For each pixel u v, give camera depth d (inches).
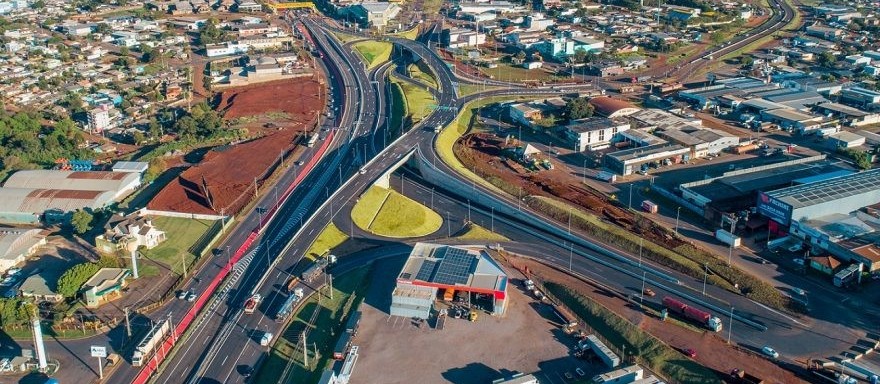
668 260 7465.6
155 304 6781.5
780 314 6560.0
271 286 7111.2
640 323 6422.2
